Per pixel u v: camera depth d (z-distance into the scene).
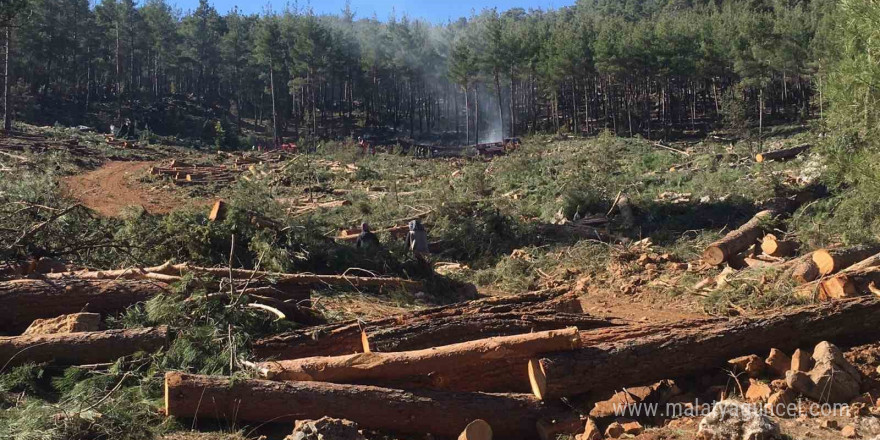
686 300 11.70
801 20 70.81
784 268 11.62
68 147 35.72
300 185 28.20
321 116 91.06
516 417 6.47
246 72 83.75
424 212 20.56
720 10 112.31
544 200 22.81
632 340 7.09
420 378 6.68
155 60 88.44
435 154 60.19
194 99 89.56
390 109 96.50
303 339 7.37
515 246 17.36
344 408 6.21
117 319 7.98
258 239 11.92
